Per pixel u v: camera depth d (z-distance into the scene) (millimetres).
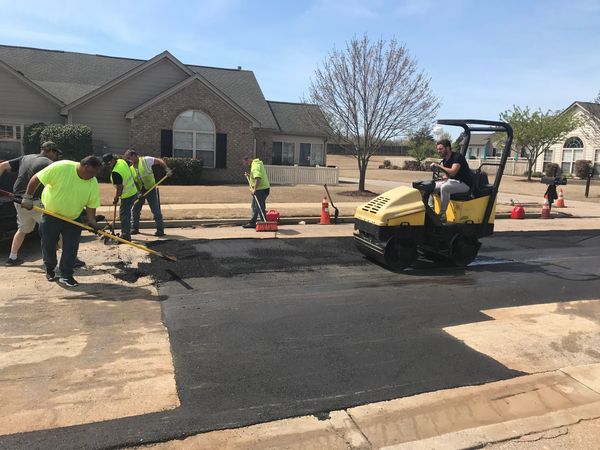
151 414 3262
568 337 4820
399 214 7156
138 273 6641
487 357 4316
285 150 26312
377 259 7754
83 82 22906
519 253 9141
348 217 12305
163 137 20562
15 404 3318
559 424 3277
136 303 5449
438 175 8336
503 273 7449
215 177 21516
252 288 6215
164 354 4180
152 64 20906
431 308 5648
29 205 5715
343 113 18188
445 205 7449
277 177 22500
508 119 30938
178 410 3322
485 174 7902
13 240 7062
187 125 20844
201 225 10984
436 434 3145
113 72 24172
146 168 9211
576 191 24438
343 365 4090
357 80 17750
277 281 6582
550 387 3795
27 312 5035
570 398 3645
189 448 2930
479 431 3180
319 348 4422
